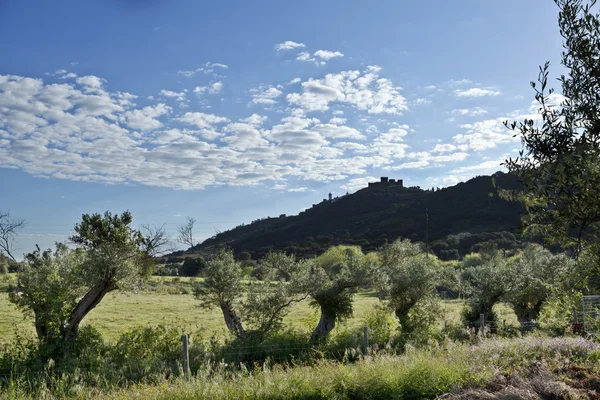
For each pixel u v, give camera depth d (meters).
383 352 15.20
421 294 24.50
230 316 21.97
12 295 16.59
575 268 5.63
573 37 5.51
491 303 25.66
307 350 19.31
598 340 10.93
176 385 9.98
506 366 10.09
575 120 5.37
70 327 16.86
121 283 17.81
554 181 5.00
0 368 14.43
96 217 17.72
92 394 11.62
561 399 7.61
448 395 8.27
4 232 17.06
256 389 9.12
